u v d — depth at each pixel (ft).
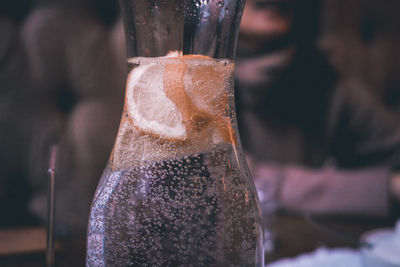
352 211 3.87
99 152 4.30
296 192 4.11
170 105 1.00
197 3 0.99
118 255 0.97
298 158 5.59
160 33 1.00
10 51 5.04
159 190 0.98
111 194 1.01
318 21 5.52
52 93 5.07
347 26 7.88
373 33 8.16
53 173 1.18
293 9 5.16
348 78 5.88
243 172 1.05
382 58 8.00
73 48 5.03
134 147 1.02
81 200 3.06
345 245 2.59
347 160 5.69
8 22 5.24
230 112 1.05
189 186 0.98
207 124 1.00
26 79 5.03
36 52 5.01
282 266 2.21
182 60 1.00
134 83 1.03
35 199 3.43
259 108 5.54
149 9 1.00
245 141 5.52
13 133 4.86
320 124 5.63
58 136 4.58
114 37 4.96
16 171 4.84
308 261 2.28
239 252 0.99
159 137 1.00
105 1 5.48
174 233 0.96
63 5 5.25
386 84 8.00
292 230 2.83
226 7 1.00
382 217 3.75
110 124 4.59
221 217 0.98
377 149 5.54
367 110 5.64
